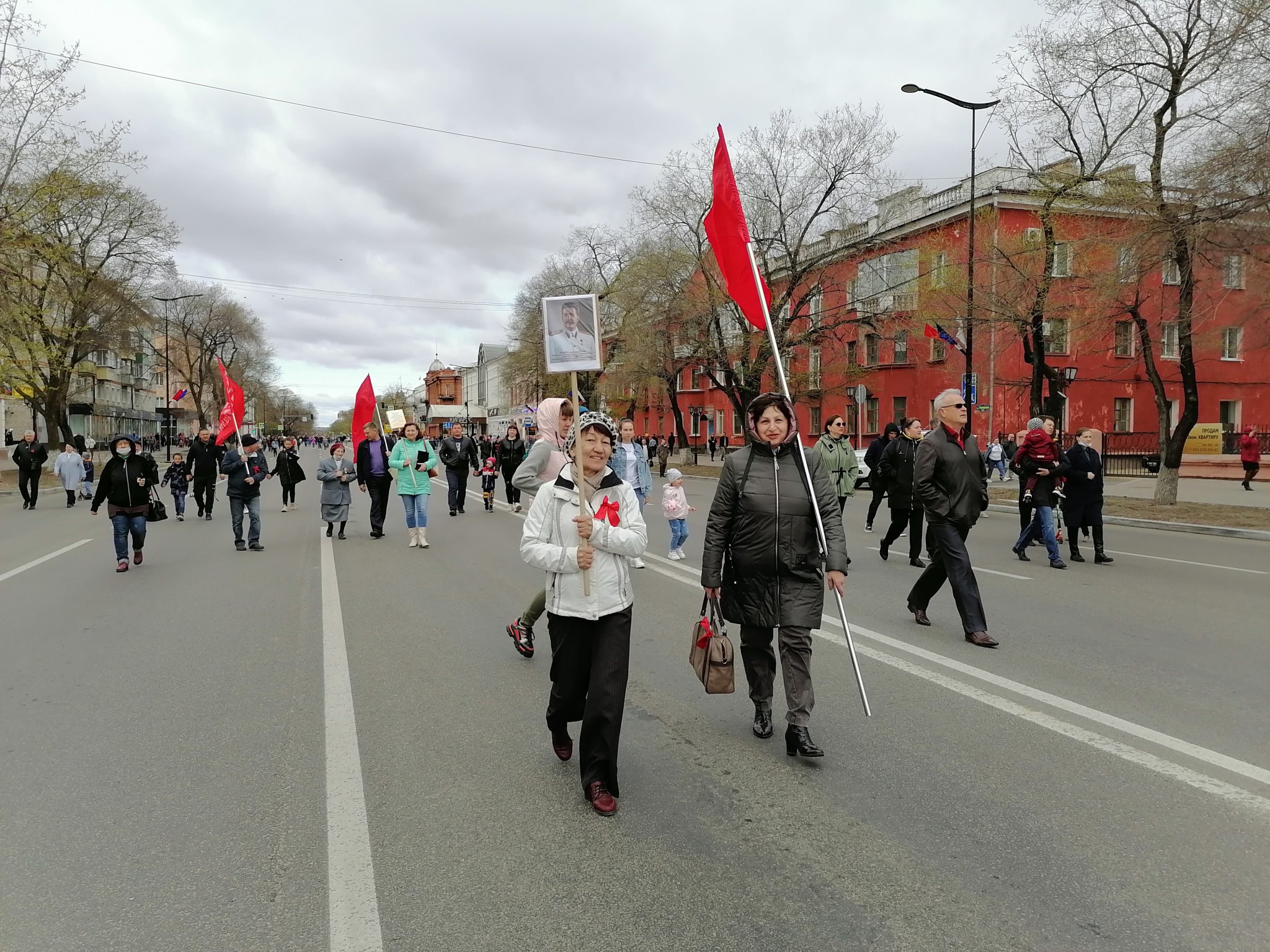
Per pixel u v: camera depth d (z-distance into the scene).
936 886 2.88
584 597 3.50
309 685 5.25
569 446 3.81
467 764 3.98
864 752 4.10
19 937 2.62
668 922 2.68
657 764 3.99
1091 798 3.56
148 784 3.77
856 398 32.69
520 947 2.55
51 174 23.75
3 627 6.88
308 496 23.53
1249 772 3.83
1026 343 19.95
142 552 10.46
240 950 2.55
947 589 8.43
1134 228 14.27
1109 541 13.03
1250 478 22.30
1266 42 11.73
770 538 3.99
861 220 28.91
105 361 65.75
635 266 34.31
